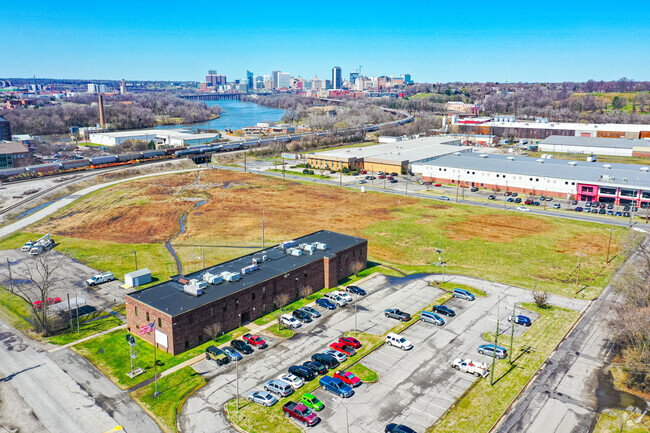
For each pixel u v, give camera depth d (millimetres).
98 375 62875
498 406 56219
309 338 72375
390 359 66625
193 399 57688
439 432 51906
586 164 185875
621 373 62438
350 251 96062
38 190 170500
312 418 52938
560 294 87562
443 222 134125
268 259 88688
